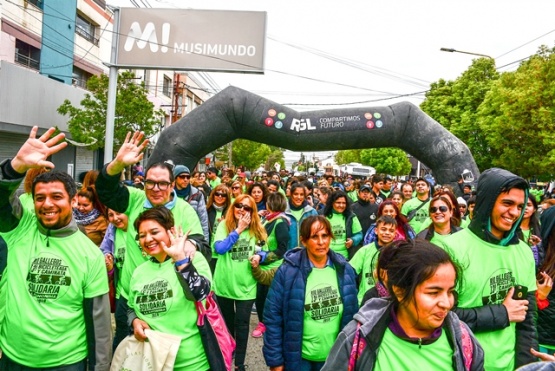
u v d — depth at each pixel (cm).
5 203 275
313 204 1015
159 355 282
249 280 477
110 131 1320
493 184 258
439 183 1078
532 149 1797
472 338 188
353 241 659
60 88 1836
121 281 370
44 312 279
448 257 172
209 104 1044
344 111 1079
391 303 186
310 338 324
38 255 283
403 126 1080
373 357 182
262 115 1042
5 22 1634
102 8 2444
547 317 324
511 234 264
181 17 1427
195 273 289
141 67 1402
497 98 1927
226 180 1300
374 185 1074
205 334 298
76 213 455
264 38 1449
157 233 297
